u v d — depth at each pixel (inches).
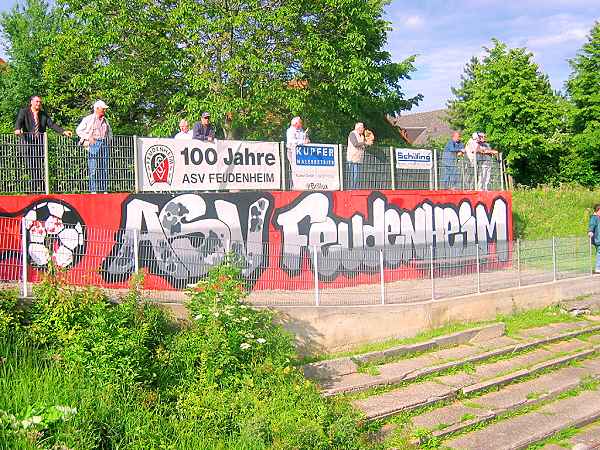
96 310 327.0
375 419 364.8
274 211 524.4
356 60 846.5
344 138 945.5
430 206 645.9
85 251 408.2
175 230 472.1
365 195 586.9
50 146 422.9
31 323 333.4
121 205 447.2
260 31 795.4
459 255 565.9
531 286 612.7
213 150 492.7
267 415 316.2
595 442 393.7
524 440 374.6
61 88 946.7
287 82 856.9
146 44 813.9
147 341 346.0
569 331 567.8
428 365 446.0
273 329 387.9
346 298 478.6
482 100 1405.0
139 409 295.7
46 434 255.6
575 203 1131.3
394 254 559.2
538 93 1384.1
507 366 475.8
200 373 340.5
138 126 924.6
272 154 526.3
